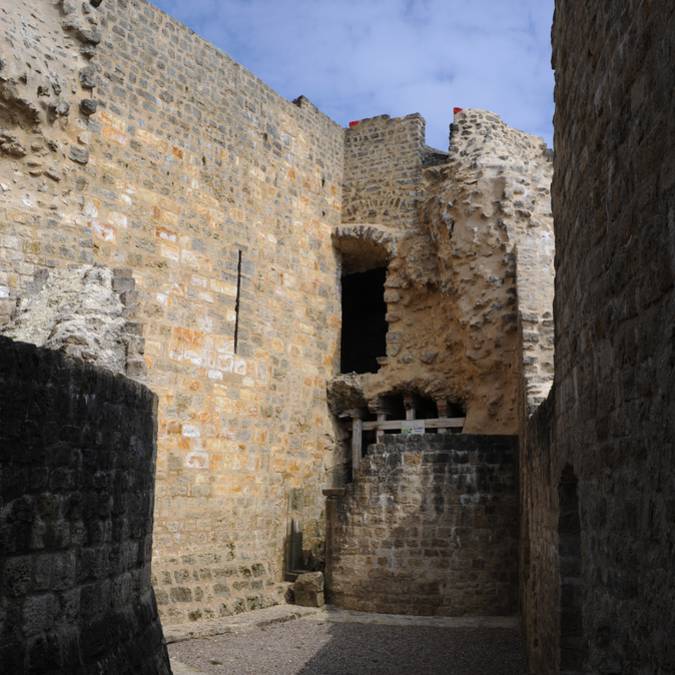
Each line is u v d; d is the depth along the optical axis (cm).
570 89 639
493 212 1867
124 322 935
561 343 695
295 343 1906
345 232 2098
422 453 1488
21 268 1221
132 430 639
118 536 603
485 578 1430
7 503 464
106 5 1499
